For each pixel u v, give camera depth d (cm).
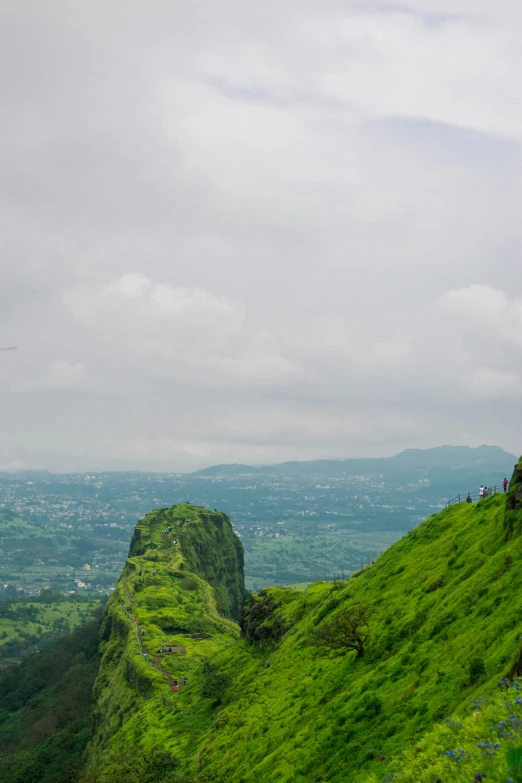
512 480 6181
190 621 17150
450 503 8456
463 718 3291
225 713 7900
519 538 5459
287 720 6356
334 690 6041
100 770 8394
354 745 4616
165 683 12131
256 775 5528
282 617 10181
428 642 5228
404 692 4775
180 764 7825
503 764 2298
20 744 17788
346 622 6362
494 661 3925
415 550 7762
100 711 14962
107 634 19875
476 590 5262
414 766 2948
